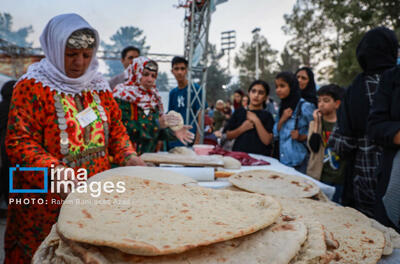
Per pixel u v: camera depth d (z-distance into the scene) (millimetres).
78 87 1236
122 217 647
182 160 1654
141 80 2086
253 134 2885
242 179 1400
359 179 1596
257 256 583
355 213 1027
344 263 703
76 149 1203
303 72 3178
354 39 16547
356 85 1594
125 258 548
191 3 4402
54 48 1156
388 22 16266
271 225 719
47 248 674
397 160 1186
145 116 2086
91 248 568
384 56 1514
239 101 6969
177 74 3750
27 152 1037
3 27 13820
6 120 1960
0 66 10844
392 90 1266
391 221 1201
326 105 2271
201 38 4750
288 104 2785
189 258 568
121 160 1407
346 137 1637
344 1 17672
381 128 1232
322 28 24719
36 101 1123
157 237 548
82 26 1167
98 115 1312
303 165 2605
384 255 804
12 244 1227
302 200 1136
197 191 887
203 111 4109
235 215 698
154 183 913
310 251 630
